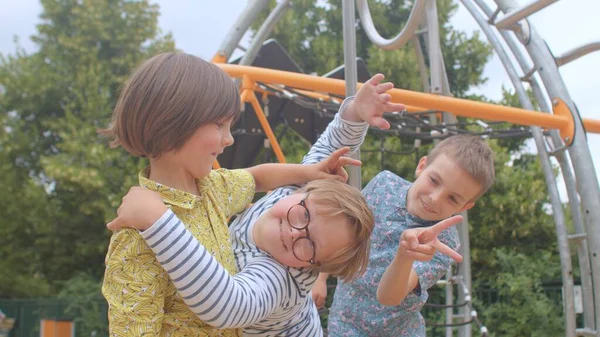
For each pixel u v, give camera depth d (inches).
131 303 46.8
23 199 404.8
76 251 394.6
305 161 72.4
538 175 310.0
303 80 125.5
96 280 378.0
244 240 57.8
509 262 270.2
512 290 247.0
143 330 46.6
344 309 85.0
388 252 81.7
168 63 49.6
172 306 50.1
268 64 175.8
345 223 54.2
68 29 456.4
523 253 286.8
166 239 45.9
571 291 134.8
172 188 50.6
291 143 337.4
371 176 300.4
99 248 391.2
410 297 80.0
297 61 390.6
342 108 71.7
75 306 331.9
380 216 85.3
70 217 398.9
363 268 57.5
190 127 48.2
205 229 52.7
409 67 340.5
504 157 308.3
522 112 118.6
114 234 48.8
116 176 388.5
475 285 276.7
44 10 454.3
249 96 129.6
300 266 54.4
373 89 67.3
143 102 48.2
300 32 397.4
